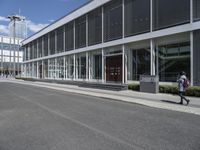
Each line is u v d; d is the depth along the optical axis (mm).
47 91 21828
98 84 24188
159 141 6188
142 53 21469
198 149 5590
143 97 15680
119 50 24000
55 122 8430
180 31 17281
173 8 18266
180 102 12859
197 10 16375
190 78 16812
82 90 22047
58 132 7094
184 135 6742
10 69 89312
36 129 7461
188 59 17344
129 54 22844
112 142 6105
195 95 15266
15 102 13773
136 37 21203
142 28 21078
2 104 12930
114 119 8930
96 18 27547
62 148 5664
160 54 19641
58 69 37719
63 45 35500
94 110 10992
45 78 43156
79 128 7559
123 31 23094
